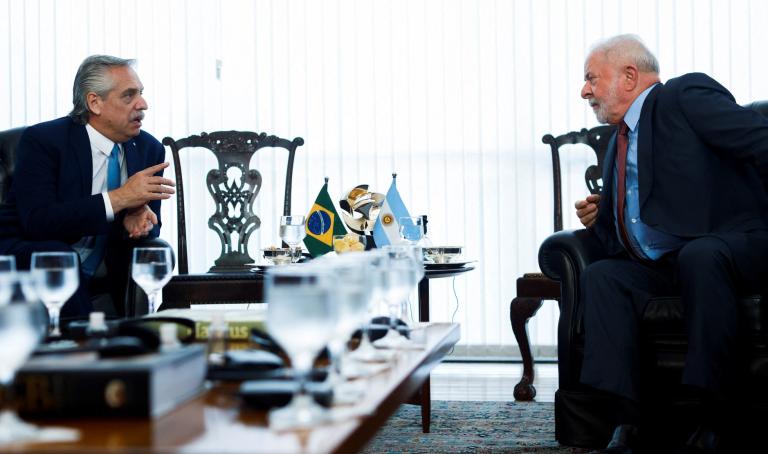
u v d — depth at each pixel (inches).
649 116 100.2
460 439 103.3
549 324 173.6
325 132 176.7
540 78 172.1
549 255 102.7
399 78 175.2
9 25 181.5
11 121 181.8
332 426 38.7
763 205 96.3
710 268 84.0
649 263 100.5
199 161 177.6
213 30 178.5
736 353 83.7
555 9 171.5
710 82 99.4
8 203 109.0
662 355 90.4
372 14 175.5
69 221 101.3
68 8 180.9
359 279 47.0
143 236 105.1
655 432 90.4
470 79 173.5
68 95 181.3
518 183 172.6
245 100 178.2
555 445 99.7
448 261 115.8
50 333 60.6
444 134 174.1
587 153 170.2
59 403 38.9
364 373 51.4
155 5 179.5
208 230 177.8
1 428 36.0
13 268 58.8
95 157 112.3
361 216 120.4
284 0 177.2
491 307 174.2
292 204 177.2
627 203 102.8
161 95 179.3
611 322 88.7
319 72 176.7
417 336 66.7
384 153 175.6
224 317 62.6
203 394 45.7
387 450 97.3
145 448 33.9
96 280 108.5
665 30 169.5
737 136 93.2
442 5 174.1
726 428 84.9
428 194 174.9
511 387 144.3
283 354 58.0
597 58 105.9
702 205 95.3
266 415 40.8
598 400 95.9
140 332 49.7
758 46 167.3
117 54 180.2
